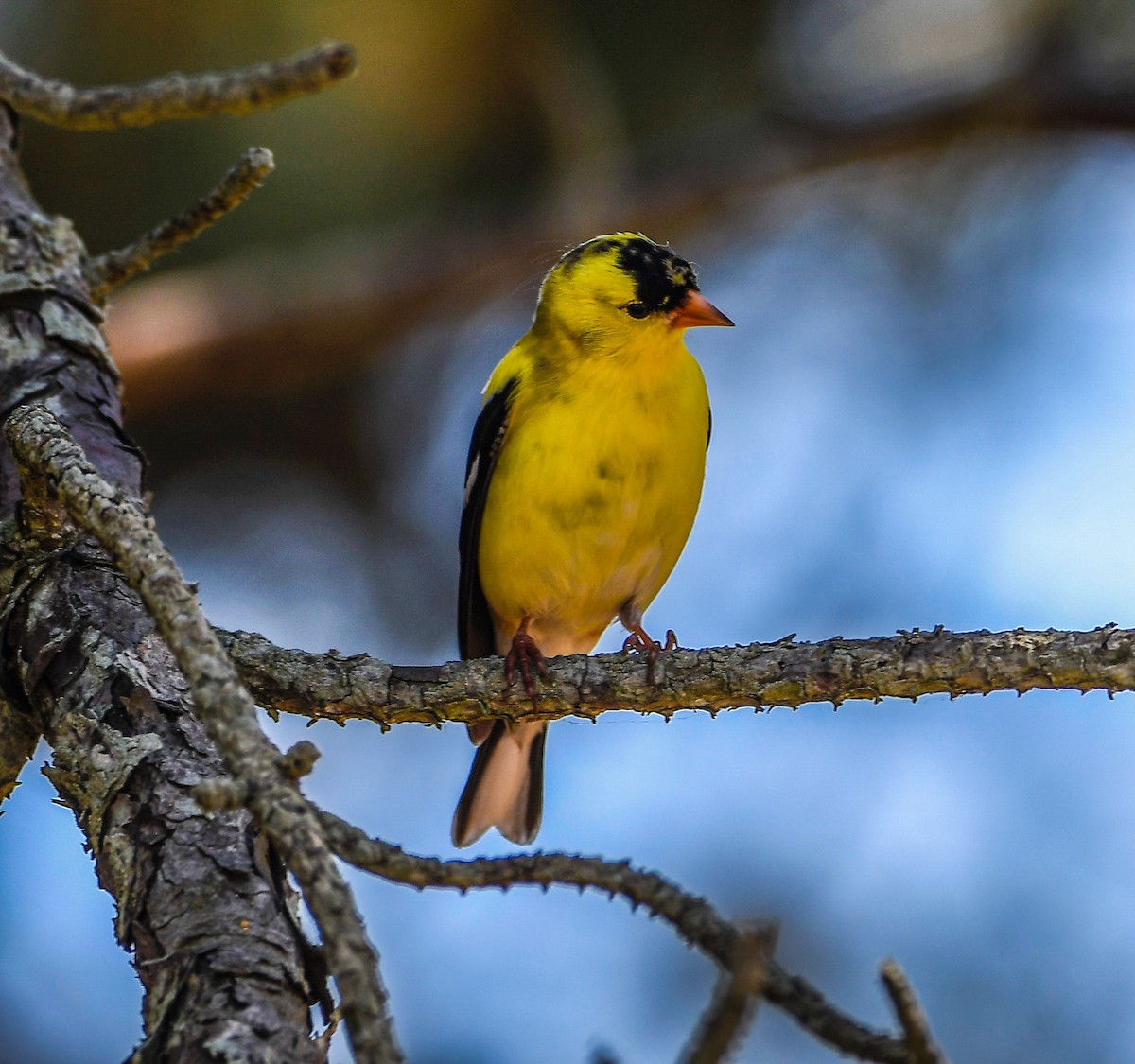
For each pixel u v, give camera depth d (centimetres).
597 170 1280
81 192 1195
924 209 1425
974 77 1361
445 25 1204
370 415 1406
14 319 558
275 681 515
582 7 1309
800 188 1459
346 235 1258
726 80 1345
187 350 1191
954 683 502
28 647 468
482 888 358
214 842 397
